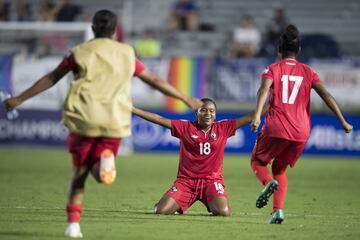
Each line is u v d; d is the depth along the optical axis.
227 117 85.94
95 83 26.77
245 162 78.69
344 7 115.69
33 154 82.88
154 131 88.19
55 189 51.00
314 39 99.62
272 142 33.03
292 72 33.16
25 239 28.17
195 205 42.88
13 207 39.84
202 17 113.69
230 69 86.31
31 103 87.50
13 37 86.62
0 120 87.62
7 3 103.12
